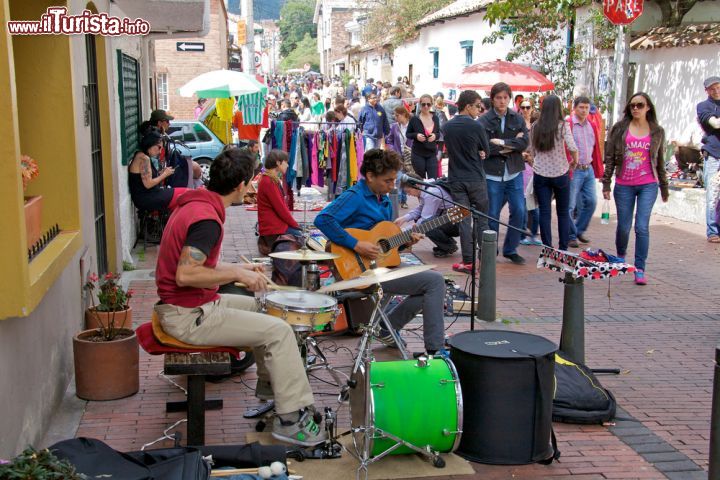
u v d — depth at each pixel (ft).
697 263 34.76
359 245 19.52
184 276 14.87
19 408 14.29
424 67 113.50
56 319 17.80
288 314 15.65
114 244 29.45
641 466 15.85
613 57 57.77
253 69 77.87
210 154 64.03
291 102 91.15
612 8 43.68
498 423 15.51
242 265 17.03
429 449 15.34
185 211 15.33
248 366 20.71
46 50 19.21
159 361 21.59
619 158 30.76
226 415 17.99
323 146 50.57
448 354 17.15
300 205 49.96
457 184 31.22
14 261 13.08
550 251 20.48
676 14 55.42
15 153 12.97
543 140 33.27
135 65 41.68
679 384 20.49
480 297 25.66
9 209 13.00
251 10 76.95
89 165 22.99
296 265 24.40
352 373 15.66
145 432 16.96
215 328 15.47
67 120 19.52
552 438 16.01
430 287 19.53
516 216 33.96
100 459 12.73
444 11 99.09
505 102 33.37
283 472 14.03
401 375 15.31
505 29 60.23
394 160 19.72
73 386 19.34
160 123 37.24
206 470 13.17
